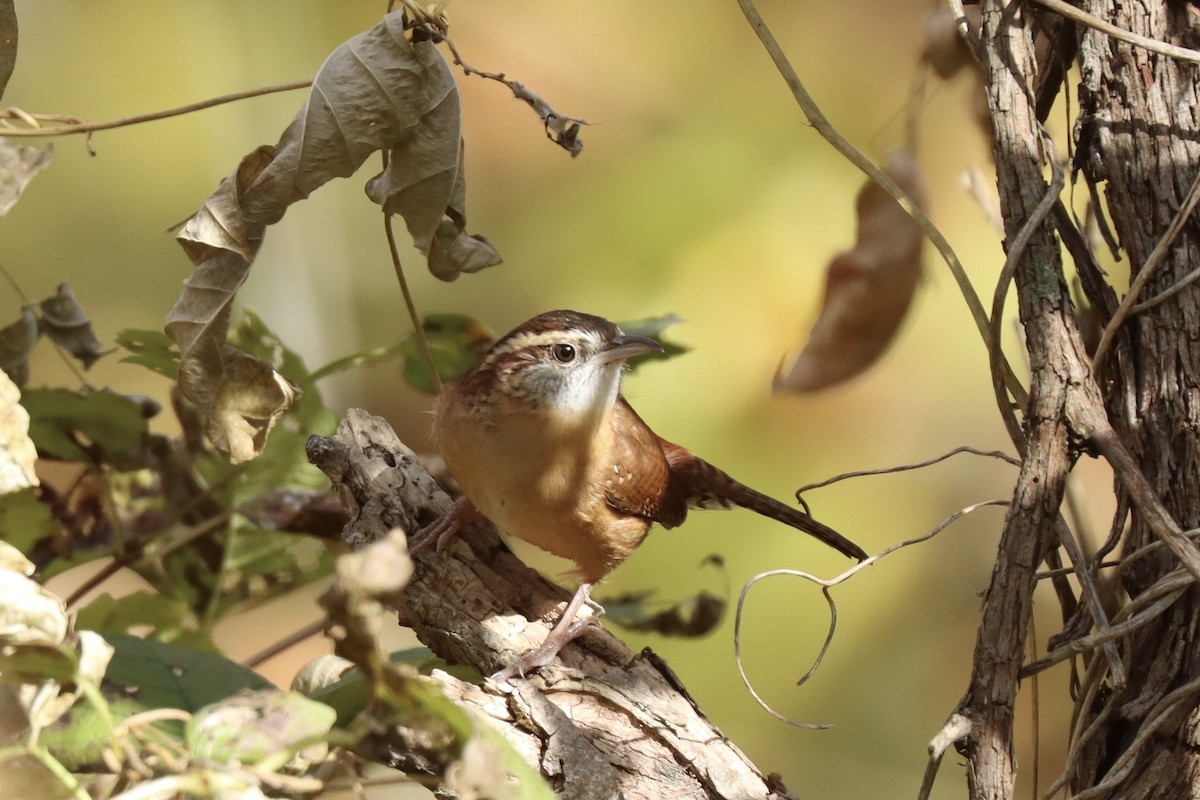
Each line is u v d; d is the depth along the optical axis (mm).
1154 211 5102
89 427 6672
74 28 13719
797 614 11758
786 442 12203
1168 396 4988
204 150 13766
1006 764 4832
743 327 12562
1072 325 5051
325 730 3934
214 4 13656
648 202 13273
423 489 6523
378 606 3752
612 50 13898
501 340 7242
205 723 3875
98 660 3951
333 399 13102
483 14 13766
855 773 11445
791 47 13766
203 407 5629
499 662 5883
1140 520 5109
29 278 13289
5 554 4141
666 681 5816
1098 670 5098
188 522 7055
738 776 5359
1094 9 5258
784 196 13180
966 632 11922
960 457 12297
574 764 5059
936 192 12414
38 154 5117
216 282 5492
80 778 3893
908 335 12414
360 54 5469
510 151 13836
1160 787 4848
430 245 5875
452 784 3820
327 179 5512
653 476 7727
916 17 13508
